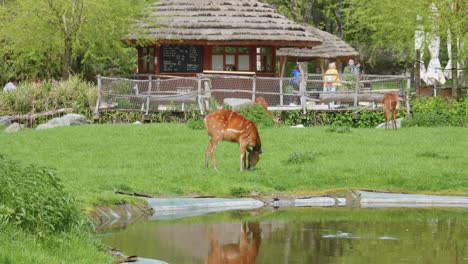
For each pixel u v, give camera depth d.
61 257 15.39
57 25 46.84
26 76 52.31
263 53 49.59
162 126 35.62
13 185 16.16
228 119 26.98
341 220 22.41
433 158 29.23
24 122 40.22
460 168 27.61
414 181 26.36
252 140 26.97
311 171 26.92
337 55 60.72
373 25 52.22
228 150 30.44
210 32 47.62
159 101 39.88
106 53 49.69
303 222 22.09
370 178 26.48
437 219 22.66
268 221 22.22
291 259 17.69
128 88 40.91
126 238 19.72
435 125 38.38
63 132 34.47
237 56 48.72
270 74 49.75
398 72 78.38
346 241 19.58
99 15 46.50
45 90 41.88
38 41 47.38
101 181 24.73
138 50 50.62
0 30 47.72
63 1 46.34
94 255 16.16
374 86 47.59
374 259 17.67
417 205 25.16
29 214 15.84
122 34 48.09
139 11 48.75
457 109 40.09
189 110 39.56
